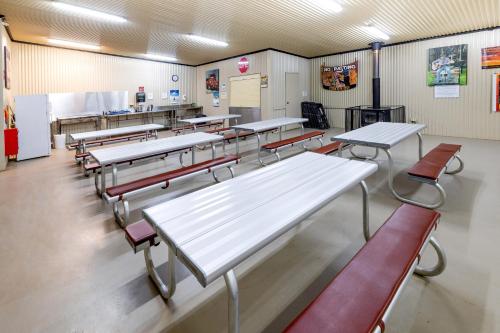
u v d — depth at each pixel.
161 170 5.05
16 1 4.89
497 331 1.49
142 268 2.16
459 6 5.48
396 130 4.19
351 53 9.62
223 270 1.05
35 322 1.64
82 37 7.36
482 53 7.14
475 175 4.17
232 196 1.71
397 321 1.57
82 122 8.91
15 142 5.62
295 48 9.16
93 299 1.83
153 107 10.62
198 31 7.00
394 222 1.83
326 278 1.99
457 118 7.72
